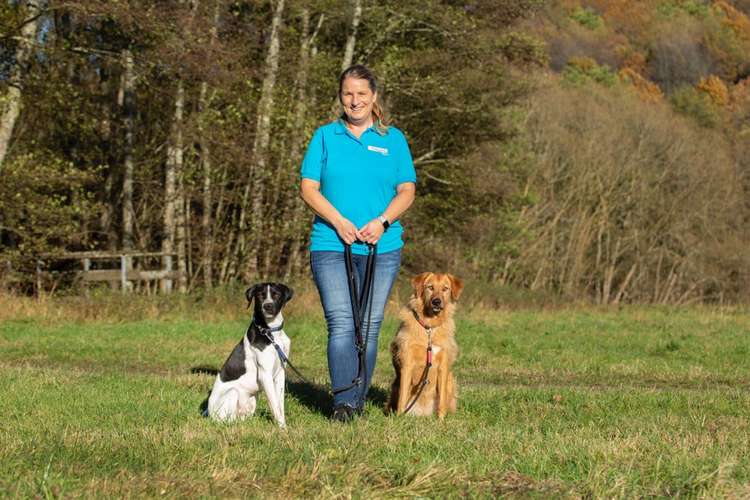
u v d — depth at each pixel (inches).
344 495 156.8
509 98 994.7
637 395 329.1
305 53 873.5
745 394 349.1
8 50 728.3
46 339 515.2
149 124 952.9
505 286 1232.2
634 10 2368.4
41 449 186.9
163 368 426.0
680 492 164.2
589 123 1595.7
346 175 250.4
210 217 922.1
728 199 1652.3
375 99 254.8
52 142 928.3
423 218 1066.7
